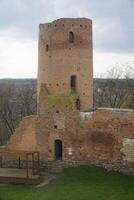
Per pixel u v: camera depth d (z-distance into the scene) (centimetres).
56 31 3934
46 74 4016
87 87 4006
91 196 2912
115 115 3481
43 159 3841
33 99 6862
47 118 3822
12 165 3969
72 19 3925
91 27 4081
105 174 3447
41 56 4100
